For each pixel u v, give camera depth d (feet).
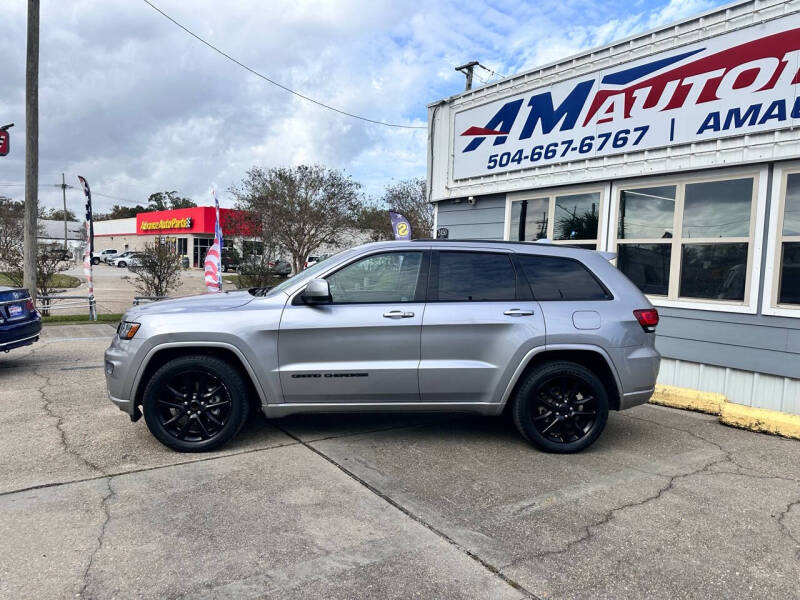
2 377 23.81
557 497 12.26
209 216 156.87
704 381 21.49
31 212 42.39
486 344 14.56
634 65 23.30
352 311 14.37
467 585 8.90
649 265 23.45
